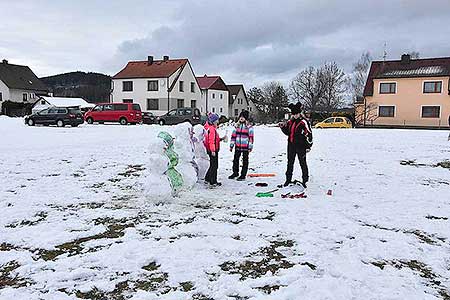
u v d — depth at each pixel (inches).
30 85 2741.1
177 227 233.0
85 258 188.2
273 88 3339.1
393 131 1127.0
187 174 314.3
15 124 1235.2
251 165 473.7
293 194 317.4
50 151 585.6
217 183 356.2
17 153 555.8
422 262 185.9
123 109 1413.6
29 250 200.8
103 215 258.8
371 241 210.1
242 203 289.4
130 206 282.0
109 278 169.3
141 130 1039.6
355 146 693.3
